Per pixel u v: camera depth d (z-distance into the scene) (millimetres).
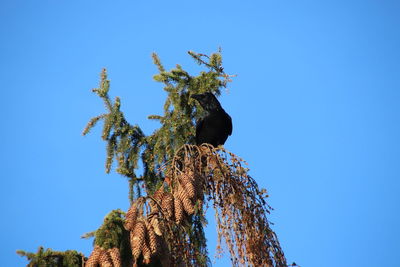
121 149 18953
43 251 12289
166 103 19953
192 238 14578
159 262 12953
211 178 14469
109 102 19188
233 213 13453
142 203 12945
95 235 12516
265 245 13109
